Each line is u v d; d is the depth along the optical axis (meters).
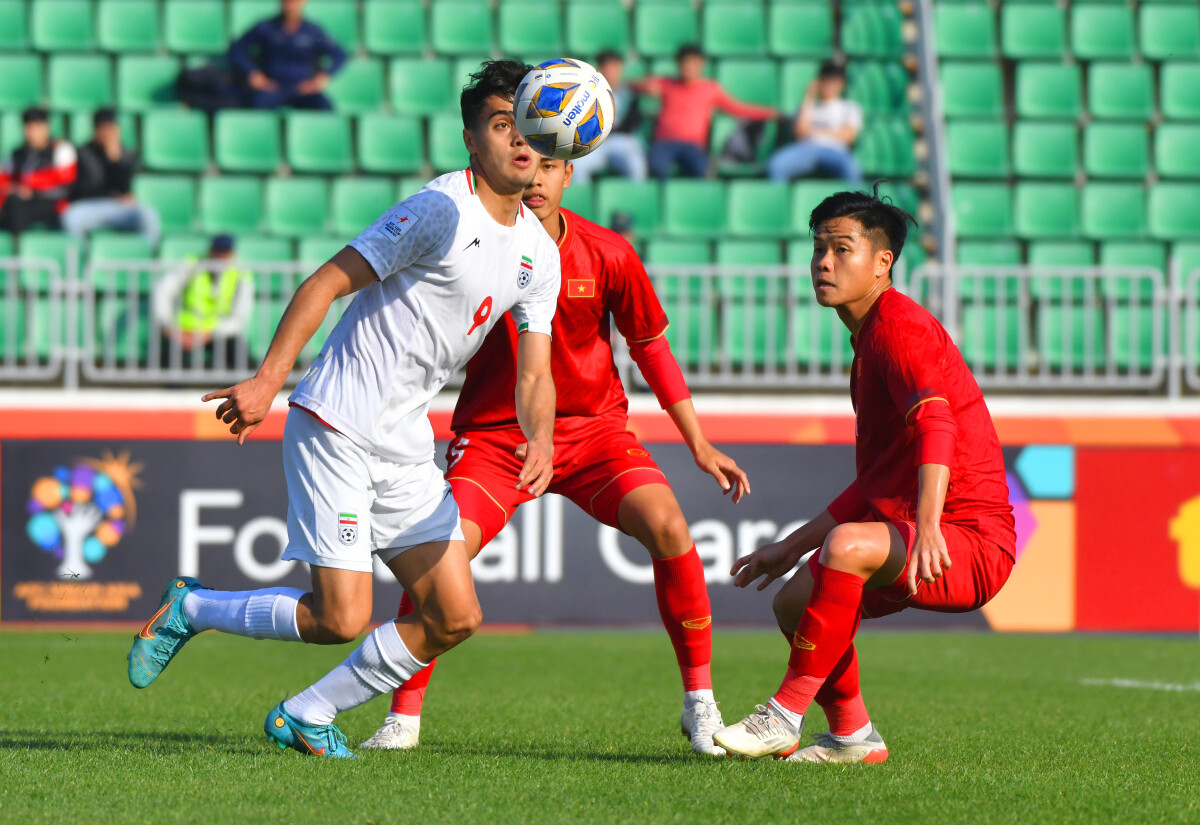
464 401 16.23
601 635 33.50
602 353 16.39
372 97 46.62
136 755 13.73
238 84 45.09
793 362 34.44
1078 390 35.25
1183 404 33.62
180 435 31.98
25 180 40.94
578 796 11.67
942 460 12.78
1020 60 48.19
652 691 22.23
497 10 48.38
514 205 12.90
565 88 12.45
